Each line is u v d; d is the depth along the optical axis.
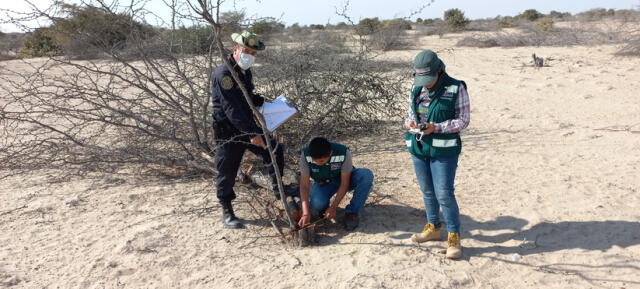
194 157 5.41
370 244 3.62
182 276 3.29
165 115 5.50
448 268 3.24
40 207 4.48
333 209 3.79
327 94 6.23
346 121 6.50
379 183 4.92
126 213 4.33
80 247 3.70
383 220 4.05
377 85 6.29
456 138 3.19
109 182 5.17
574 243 3.51
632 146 5.80
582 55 15.62
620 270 3.13
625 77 10.70
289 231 3.83
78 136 6.73
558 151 5.78
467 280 3.10
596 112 7.74
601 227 3.72
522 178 4.91
